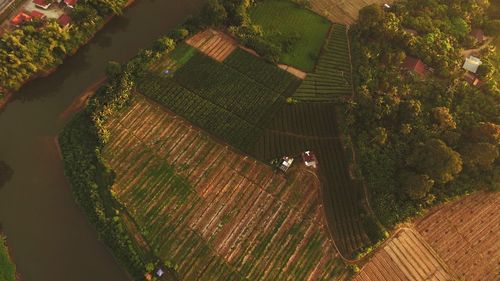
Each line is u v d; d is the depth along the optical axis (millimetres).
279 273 79062
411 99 94688
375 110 90250
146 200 85062
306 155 89688
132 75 98250
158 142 91562
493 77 100625
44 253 80500
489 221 85875
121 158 89188
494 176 86375
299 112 96438
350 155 90250
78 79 100688
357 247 81250
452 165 81625
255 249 81062
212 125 93938
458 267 81062
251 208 85125
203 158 90125
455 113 93250
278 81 100812
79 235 82312
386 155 88625
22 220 83500
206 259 79875
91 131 90125
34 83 98938
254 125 94375
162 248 80500
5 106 96438
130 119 93938
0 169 88625
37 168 88688
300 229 83188
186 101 96625
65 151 89188
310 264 79938
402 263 80812
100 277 78812
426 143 85562
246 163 89812
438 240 83250
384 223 83438
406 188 83500
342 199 86250
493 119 92562
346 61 104000
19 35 96312
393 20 103812
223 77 100625
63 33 99250
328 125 94625
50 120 95062
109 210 83312
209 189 86875
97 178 86625
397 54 99938
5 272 77688
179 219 83500
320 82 100875
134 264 78312
